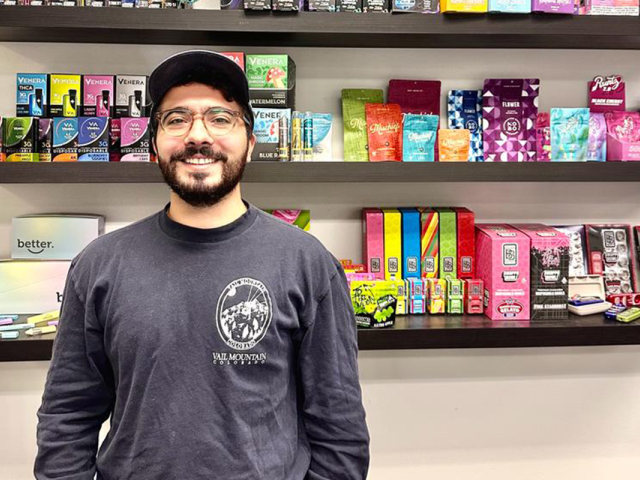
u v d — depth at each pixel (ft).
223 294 3.11
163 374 3.01
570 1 4.88
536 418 6.32
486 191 6.04
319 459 3.43
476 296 5.44
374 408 6.22
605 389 6.32
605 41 5.50
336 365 3.40
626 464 6.39
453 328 4.94
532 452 6.34
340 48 5.76
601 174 5.08
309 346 3.38
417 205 5.99
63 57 5.59
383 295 4.97
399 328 4.94
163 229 3.31
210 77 3.23
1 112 5.57
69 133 5.03
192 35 5.22
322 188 5.92
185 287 3.12
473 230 5.59
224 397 3.03
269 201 5.90
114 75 5.35
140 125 5.02
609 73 5.98
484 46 5.71
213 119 3.19
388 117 5.48
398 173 4.98
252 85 5.08
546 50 5.90
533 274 5.24
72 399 3.28
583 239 5.91
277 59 5.08
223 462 2.99
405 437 6.25
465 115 5.67
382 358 6.17
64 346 3.28
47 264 5.28
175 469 2.97
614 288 5.83
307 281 3.33
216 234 3.25
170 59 3.16
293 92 5.46
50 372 3.33
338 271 3.55
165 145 3.18
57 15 4.64
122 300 3.11
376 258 5.55
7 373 5.91
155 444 2.99
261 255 3.26
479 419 6.28
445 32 4.88
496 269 5.23
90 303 3.20
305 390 3.41
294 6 4.75
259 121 5.05
